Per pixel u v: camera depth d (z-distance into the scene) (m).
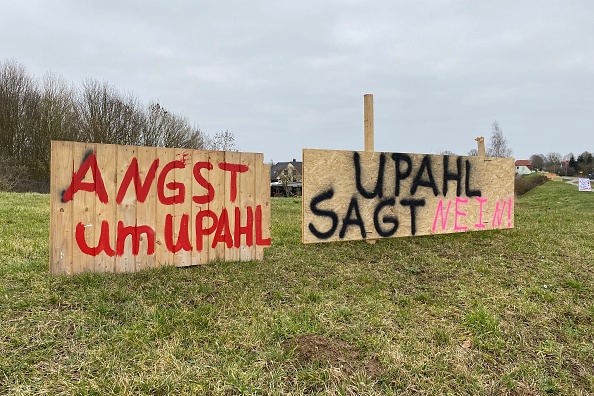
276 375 2.31
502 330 3.12
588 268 4.83
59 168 3.70
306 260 4.81
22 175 18.92
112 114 22.98
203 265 4.40
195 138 27.56
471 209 6.90
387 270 4.55
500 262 5.00
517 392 2.37
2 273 3.56
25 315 2.80
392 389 2.28
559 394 2.38
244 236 4.70
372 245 5.83
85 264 3.83
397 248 5.68
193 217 4.39
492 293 3.90
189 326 2.82
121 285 3.54
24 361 2.29
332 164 5.52
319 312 3.22
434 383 2.37
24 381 2.12
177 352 2.49
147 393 2.09
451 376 2.46
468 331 3.08
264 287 3.75
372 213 5.87
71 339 2.56
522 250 5.61
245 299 3.41
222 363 2.41
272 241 5.82
